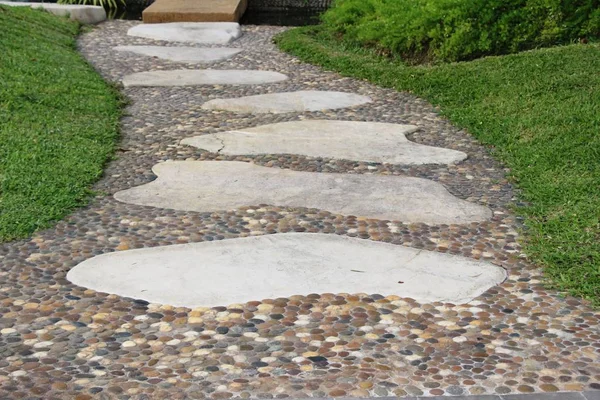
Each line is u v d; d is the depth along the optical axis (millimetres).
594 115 5156
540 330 2908
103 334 2850
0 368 2611
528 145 4957
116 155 4875
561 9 7027
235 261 3443
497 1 7125
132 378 2568
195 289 3191
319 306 3068
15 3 9023
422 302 3115
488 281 3299
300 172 4609
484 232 3826
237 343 2799
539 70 6172
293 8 10508
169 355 2717
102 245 3594
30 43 7086
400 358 2705
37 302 3066
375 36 7637
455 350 2766
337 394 2477
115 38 8273
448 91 6238
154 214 3969
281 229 3812
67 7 8891
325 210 4059
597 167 4441
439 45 7195
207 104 6039
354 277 3316
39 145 4715
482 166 4789
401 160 4855
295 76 6953
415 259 3504
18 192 4062
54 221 3822
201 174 4555
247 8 10422
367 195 4262
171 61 7379
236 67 7262
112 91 6234
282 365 2654
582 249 3510
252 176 4523
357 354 2729
